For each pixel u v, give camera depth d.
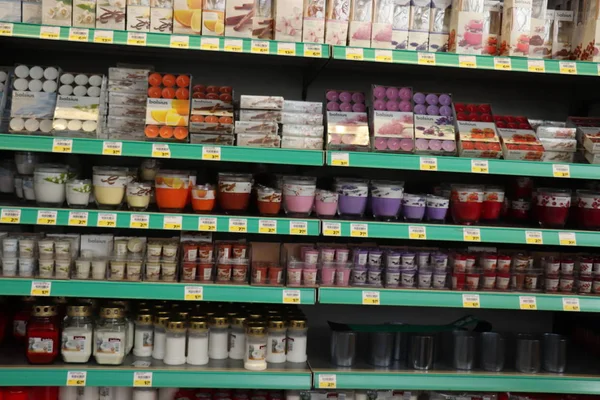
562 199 2.99
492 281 2.97
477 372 2.90
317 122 2.87
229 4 2.74
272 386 2.71
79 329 2.70
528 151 2.90
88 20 2.68
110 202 2.75
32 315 2.72
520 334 3.07
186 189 2.80
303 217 2.87
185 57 3.18
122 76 2.82
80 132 2.69
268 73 3.30
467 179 3.44
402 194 2.95
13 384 2.60
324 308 3.43
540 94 3.49
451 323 3.26
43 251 2.70
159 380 2.67
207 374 2.70
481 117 2.98
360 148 2.84
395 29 2.90
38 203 2.73
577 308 2.93
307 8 2.78
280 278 2.84
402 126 2.88
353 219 2.92
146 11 2.70
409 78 3.40
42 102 2.74
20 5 2.69
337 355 2.89
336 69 3.33
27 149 2.61
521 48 2.86
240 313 2.94
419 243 3.45
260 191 2.83
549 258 3.02
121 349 2.72
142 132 2.80
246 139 2.79
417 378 2.83
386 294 2.85
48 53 3.15
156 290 2.72
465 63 2.79
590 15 2.89
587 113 3.49
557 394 3.04
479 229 2.88
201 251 2.82
